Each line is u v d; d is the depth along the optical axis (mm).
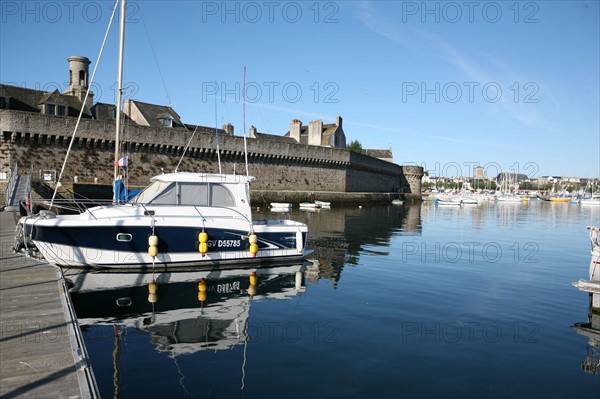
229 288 10336
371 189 69438
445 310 9023
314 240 20484
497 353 6711
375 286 11008
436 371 6004
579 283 9219
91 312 8297
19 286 8344
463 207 64438
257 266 12711
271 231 13000
